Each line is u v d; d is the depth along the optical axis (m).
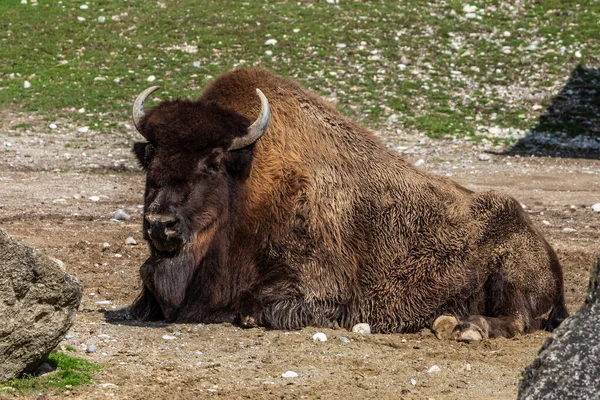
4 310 20.17
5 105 79.88
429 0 105.31
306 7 102.81
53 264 20.66
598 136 79.69
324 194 29.12
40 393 20.36
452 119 81.69
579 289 36.75
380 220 29.75
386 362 24.91
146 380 21.92
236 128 27.36
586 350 15.64
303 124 29.83
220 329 27.91
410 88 86.38
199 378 22.41
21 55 90.94
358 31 96.50
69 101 80.69
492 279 29.98
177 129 26.52
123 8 103.31
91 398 20.23
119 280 36.16
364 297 29.48
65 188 59.28
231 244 28.52
